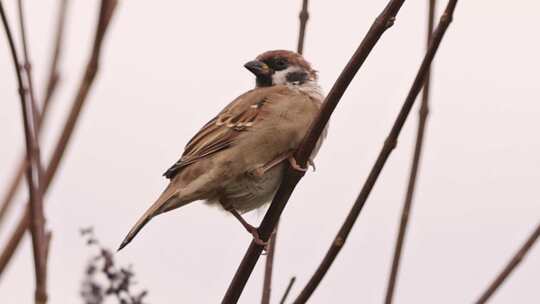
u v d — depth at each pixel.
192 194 9.08
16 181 6.34
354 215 6.58
